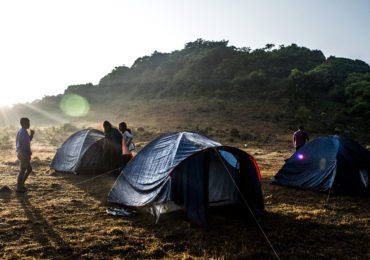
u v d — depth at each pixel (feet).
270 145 82.33
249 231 16.39
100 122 168.25
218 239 15.19
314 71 261.65
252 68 297.94
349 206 21.52
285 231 16.47
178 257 13.09
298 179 27.22
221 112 164.55
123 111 208.85
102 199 22.34
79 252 13.24
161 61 431.43
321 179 25.68
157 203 17.83
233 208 19.90
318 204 22.04
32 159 40.52
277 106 184.14
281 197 23.85
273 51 349.61
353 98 212.02
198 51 395.55
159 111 183.83
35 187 25.34
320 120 156.25
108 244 14.16
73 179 29.09
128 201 20.20
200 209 17.47
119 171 30.04
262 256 13.34
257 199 19.60
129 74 431.02
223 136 102.12
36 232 15.43
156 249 13.69
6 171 32.04
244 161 19.84
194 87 250.37
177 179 18.02
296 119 150.82
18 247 13.51
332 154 25.90
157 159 20.38
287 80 234.79
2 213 18.06
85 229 16.10
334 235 15.96
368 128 158.81
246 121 141.59
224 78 280.51
